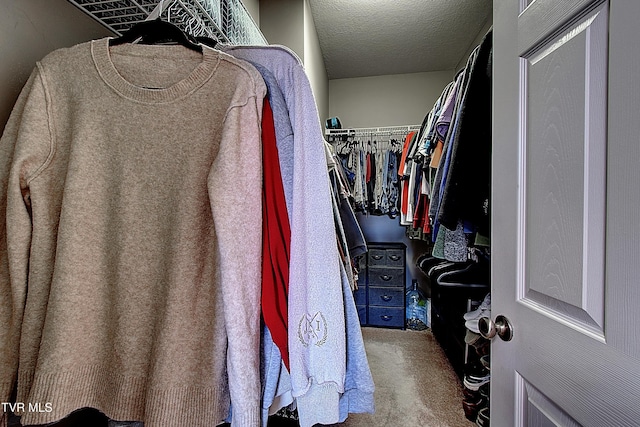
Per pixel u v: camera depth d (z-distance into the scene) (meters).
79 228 0.59
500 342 0.71
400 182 2.93
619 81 0.43
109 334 0.60
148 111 0.62
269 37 2.09
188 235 0.59
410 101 3.50
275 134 0.67
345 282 0.69
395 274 3.02
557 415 0.54
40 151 0.59
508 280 0.68
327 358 0.62
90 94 0.61
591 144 0.47
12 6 0.67
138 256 0.61
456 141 1.10
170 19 0.90
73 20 0.81
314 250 0.62
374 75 3.55
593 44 0.47
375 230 3.54
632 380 0.41
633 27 0.41
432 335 2.82
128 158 0.62
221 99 0.63
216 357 0.58
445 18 2.46
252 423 0.54
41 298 0.59
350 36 2.71
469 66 1.19
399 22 2.51
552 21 0.56
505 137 0.70
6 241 0.57
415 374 2.09
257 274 0.60
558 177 0.54
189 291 0.58
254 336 0.58
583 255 0.49
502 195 0.71
